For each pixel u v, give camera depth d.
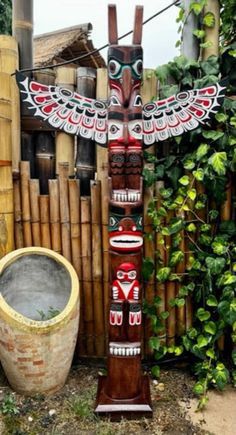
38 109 1.80
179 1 2.02
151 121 1.82
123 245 1.73
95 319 2.17
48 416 1.71
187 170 2.07
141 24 1.62
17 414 1.71
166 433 1.65
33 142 2.17
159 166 2.07
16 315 1.68
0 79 1.90
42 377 1.78
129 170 1.70
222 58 2.01
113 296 1.75
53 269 2.03
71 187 2.08
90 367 2.17
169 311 2.16
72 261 2.14
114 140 1.68
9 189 2.02
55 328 1.71
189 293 2.14
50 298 2.09
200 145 1.95
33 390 1.82
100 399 1.77
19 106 2.09
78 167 2.16
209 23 2.02
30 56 2.19
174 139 2.06
